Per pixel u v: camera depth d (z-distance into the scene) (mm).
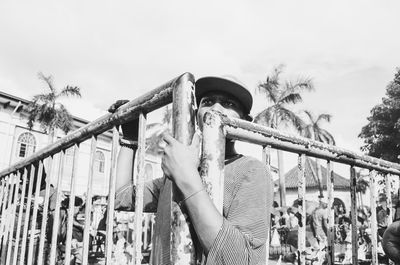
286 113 24953
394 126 19641
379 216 4438
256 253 1012
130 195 1693
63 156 1844
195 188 956
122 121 1362
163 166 1021
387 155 20188
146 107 1221
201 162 1063
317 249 6812
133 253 1117
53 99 22594
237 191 1145
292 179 44531
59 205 1773
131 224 6199
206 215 932
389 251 1840
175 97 1056
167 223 1306
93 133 1564
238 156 1277
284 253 7793
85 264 1404
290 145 1412
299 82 25156
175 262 965
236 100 1464
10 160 22891
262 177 1161
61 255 4426
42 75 22312
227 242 928
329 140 28828
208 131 1080
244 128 1190
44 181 2816
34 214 2059
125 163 1770
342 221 8672
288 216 8562
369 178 1968
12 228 2451
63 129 23234
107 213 1315
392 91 21047
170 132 1068
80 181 24281
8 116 23062
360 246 7121
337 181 35219
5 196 2689
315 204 8375
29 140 24297
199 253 989
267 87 25438
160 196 1464
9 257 2410
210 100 1475
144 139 1238
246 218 1063
